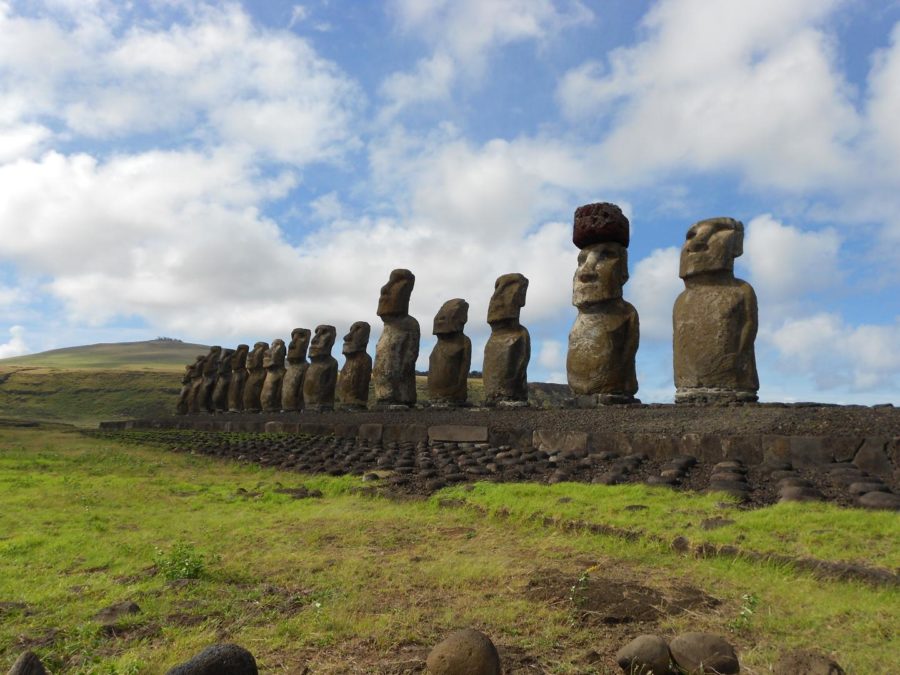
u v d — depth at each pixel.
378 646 4.11
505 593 5.09
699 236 13.59
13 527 7.84
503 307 18.45
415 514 8.29
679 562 5.69
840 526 5.91
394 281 22.67
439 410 19.19
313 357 27.38
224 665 3.30
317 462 14.48
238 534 7.39
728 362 12.92
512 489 8.64
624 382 15.16
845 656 3.84
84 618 4.59
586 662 3.85
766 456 9.86
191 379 41.50
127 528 7.84
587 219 15.63
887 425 9.62
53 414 70.25
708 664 3.53
